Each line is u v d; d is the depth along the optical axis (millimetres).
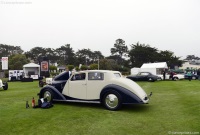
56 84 7938
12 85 18047
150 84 18094
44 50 108312
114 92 6598
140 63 62531
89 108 7039
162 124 5121
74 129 4750
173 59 57656
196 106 7332
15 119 5586
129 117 5816
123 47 108188
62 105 7578
